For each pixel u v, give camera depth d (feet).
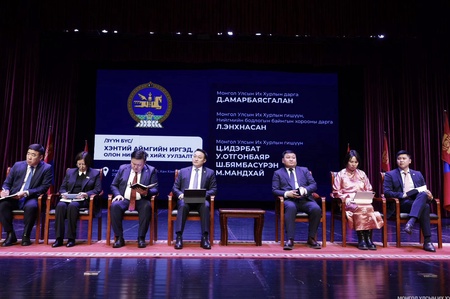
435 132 27.48
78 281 8.78
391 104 29.71
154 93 29.58
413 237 16.46
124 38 29.12
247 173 29.30
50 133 26.27
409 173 14.80
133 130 29.25
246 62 30.19
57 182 28.84
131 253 12.09
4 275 9.25
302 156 29.58
